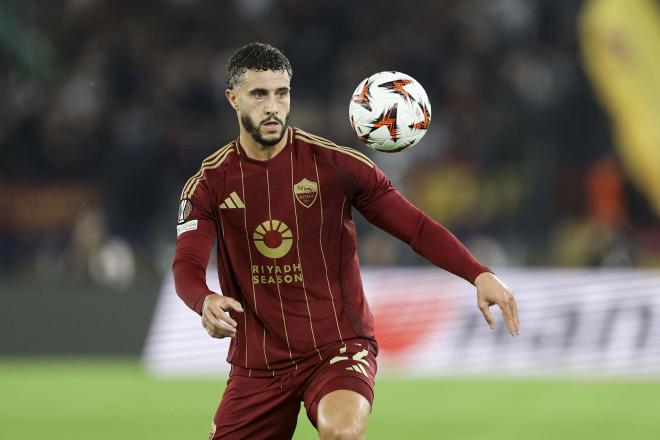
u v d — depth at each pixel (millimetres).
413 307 43656
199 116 60781
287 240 16781
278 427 17172
